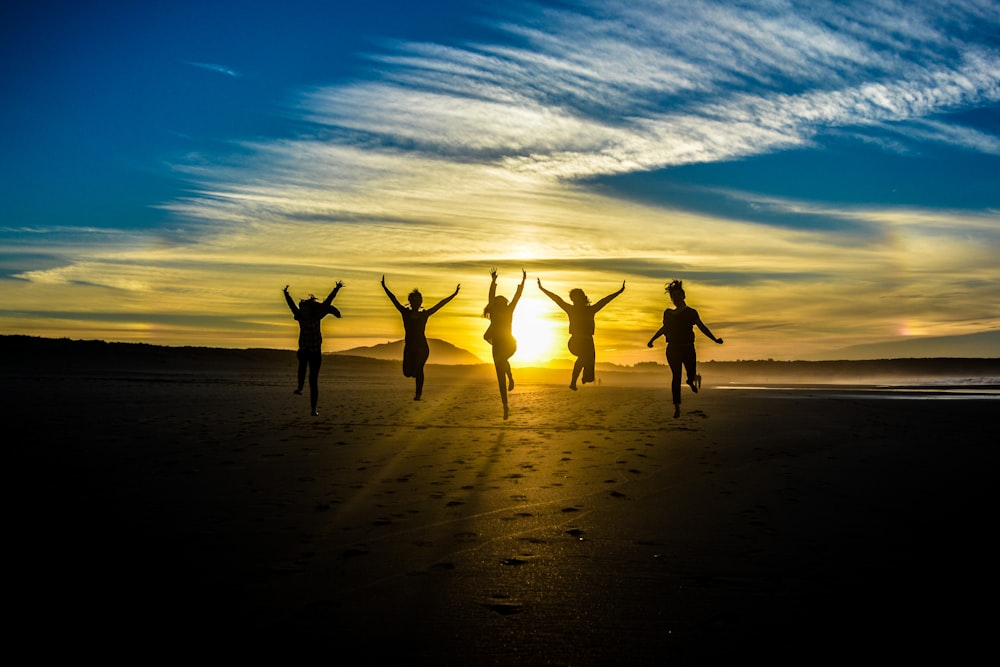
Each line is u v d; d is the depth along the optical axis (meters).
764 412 15.36
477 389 26.34
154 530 5.19
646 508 5.98
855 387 33.38
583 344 13.62
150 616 3.59
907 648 3.24
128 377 29.12
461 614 3.64
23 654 3.15
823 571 4.29
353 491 6.60
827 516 5.66
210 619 3.56
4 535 5.03
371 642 3.30
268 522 5.45
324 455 8.70
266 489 6.65
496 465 8.10
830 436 10.81
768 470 7.77
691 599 3.84
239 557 4.56
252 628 3.46
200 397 18.28
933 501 6.18
